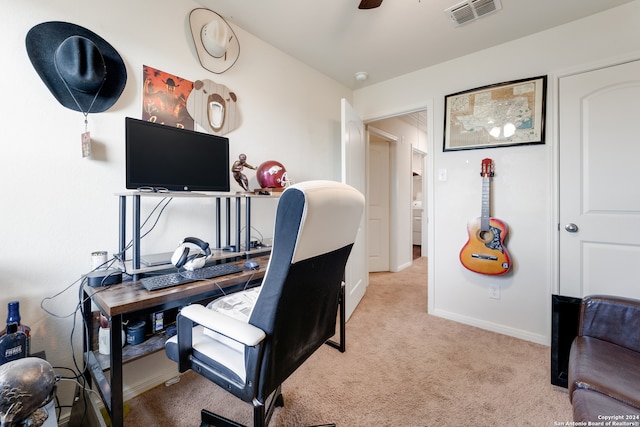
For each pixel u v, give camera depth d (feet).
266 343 2.69
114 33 4.70
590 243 6.17
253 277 4.54
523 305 6.98
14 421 2.30
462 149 7.79
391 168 13.79
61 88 4.19
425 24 6.44
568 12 6.00
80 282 4.39
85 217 4.46
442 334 7.20
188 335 3.18
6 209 3.82
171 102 5.43
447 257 8.14
